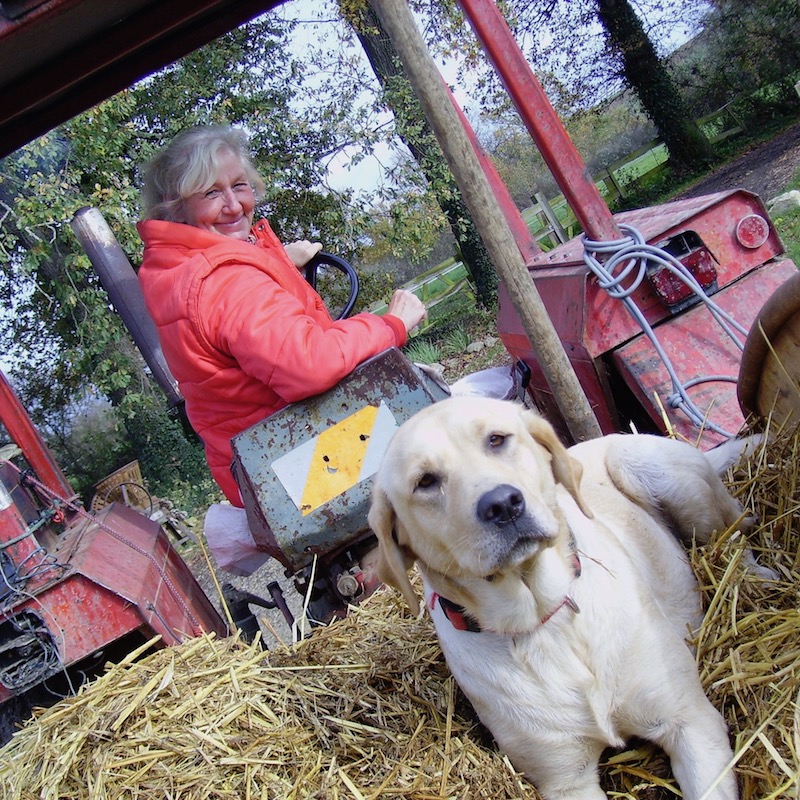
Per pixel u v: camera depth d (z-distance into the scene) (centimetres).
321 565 334
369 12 1200
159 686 285
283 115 1247
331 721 261
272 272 336
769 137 1519
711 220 343
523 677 224
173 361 337
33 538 334
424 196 1255
